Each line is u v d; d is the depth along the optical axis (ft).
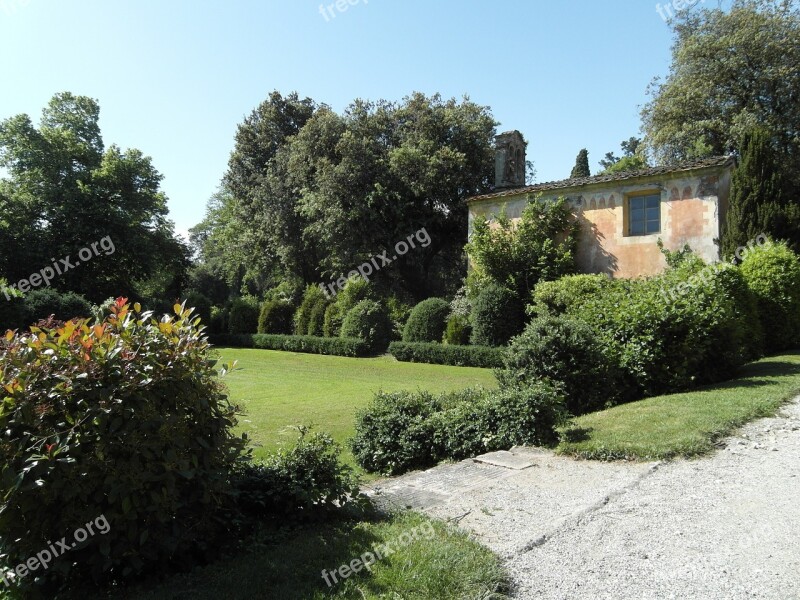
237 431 28.43
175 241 112.37
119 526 9.62
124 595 9.55
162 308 98.48
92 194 90.48
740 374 31.73
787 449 17.35
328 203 84.69
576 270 57.57
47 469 8.90
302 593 9.12
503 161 74.23
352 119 92.84
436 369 56.85
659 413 22.02
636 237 53.93
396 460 22.49
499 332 57.77
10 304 60.23
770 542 11.09
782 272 44.04
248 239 109.29
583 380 25.25
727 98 76.23
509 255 59.47
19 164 89.66
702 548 10.91
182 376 10.73
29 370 9.62
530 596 9.22
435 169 81.25
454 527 12.26
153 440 9.95
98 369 9.86
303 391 43.70
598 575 9.90
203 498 10.65
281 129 112.68
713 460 16.63
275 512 13.17
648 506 13.24
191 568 10.62
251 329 101.86
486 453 20.27
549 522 12.57
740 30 71.77
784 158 70.95
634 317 28.58
